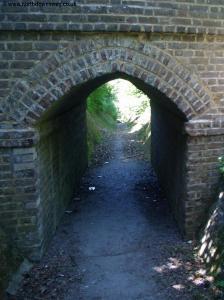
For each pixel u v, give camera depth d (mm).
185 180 5285
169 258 5012
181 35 4711
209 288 4156
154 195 7941
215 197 5160
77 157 8758
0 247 4293
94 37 4477
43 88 4473
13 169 4582
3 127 4492
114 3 4379
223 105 5043
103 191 8375
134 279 4570
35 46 4371
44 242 5137
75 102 7531
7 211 4672
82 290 4336
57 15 4289
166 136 7312
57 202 6227
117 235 5902
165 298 4129
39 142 4898
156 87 4785
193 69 4852
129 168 10516
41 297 4156
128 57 4613
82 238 5805
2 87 4422
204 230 5098
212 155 5188
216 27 4766
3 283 4051
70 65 4484
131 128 20438
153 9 4492
